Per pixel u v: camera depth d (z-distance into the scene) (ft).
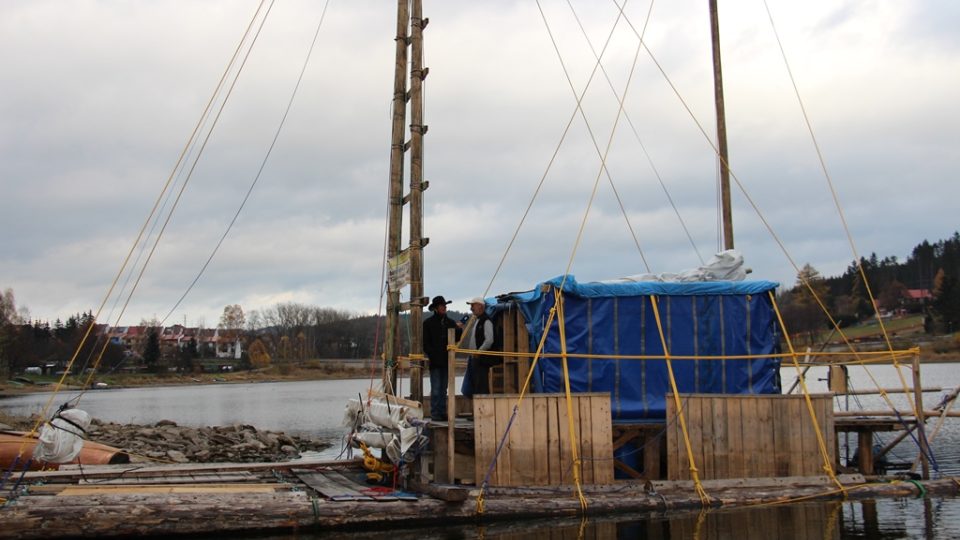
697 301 53.21
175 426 120.88
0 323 408.26
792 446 50.31
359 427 54.03
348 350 556.10
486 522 44.80
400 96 57.77
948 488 51.62
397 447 48.21
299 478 52.42
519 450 46.98
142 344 491.31
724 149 86.12
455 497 44.34
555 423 47.60
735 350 53.11
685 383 52.34
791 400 50.55
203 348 575.79
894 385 205.67
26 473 50.72
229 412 202.69
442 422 51.19
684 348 52.60
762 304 53.83
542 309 51.57
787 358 65.41
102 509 40.27
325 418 177.58
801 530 43.32
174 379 432.25
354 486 49.21
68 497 41.63
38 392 349.20
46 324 530.68
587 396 48.19
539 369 51.08
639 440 52.54
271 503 42.60
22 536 39.17
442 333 54.54
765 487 49.37
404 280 55.57
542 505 45.50
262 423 162.40
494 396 47.03
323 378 482.69
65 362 433.48
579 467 47.50
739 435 49.78
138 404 247.91
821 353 54.80
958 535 41.91
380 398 53.01
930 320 440.86
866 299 493.36
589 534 42.73
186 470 53.42
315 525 42.70
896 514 46.70
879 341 422.41
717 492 48.52
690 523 44.78
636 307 52.60
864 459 56.03
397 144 57.57
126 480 50.42
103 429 111.75
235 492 44.34
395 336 56.24
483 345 52.65
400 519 43.78
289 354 537.65
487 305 60.29
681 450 49.14
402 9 58.03
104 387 378.94
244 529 41.81
